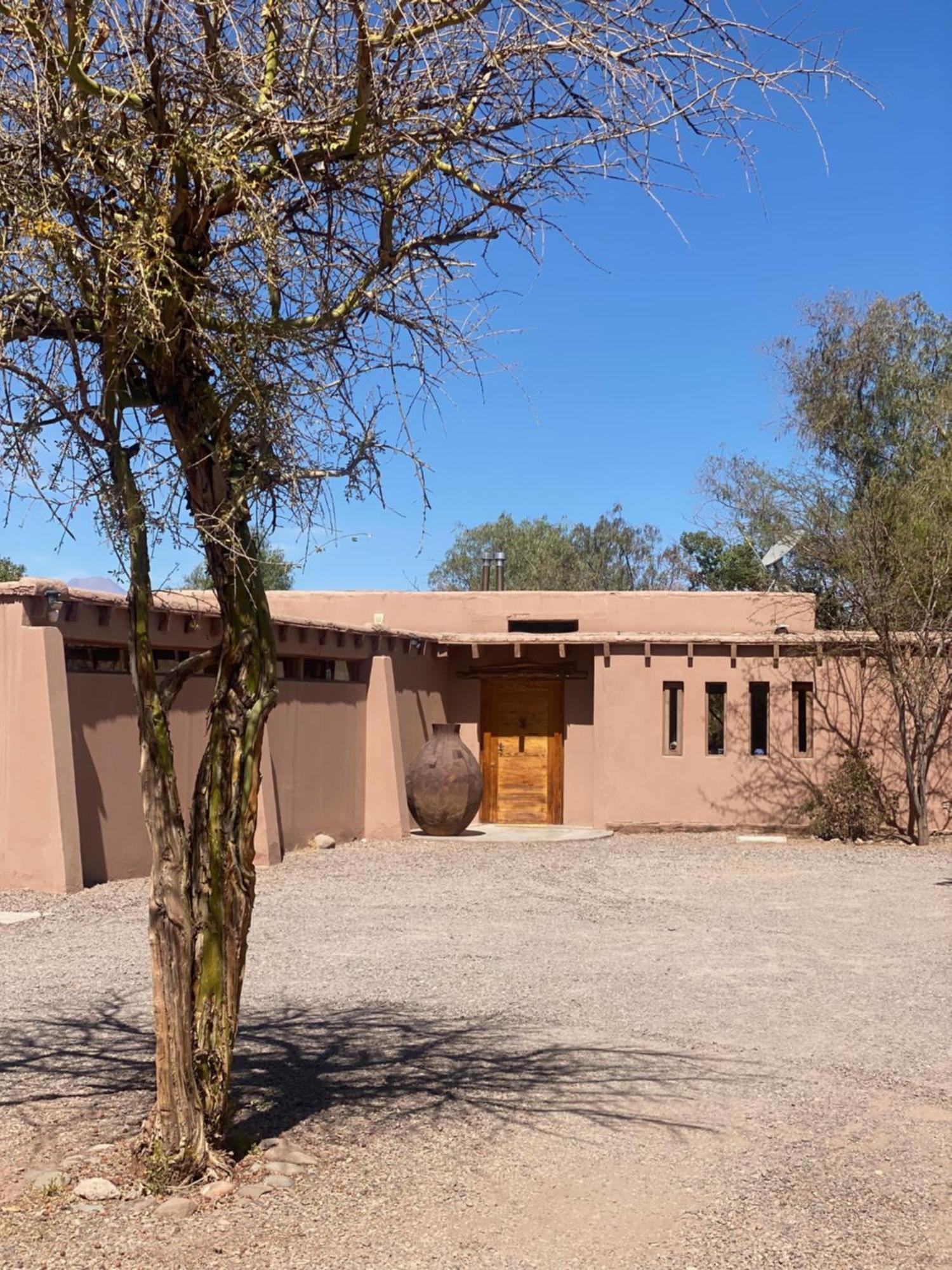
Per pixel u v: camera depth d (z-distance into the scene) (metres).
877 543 18.92
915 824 18.50
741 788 19.61
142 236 4.32
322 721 17.38
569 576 43.03
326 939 10.52
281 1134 5.36
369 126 4.60
